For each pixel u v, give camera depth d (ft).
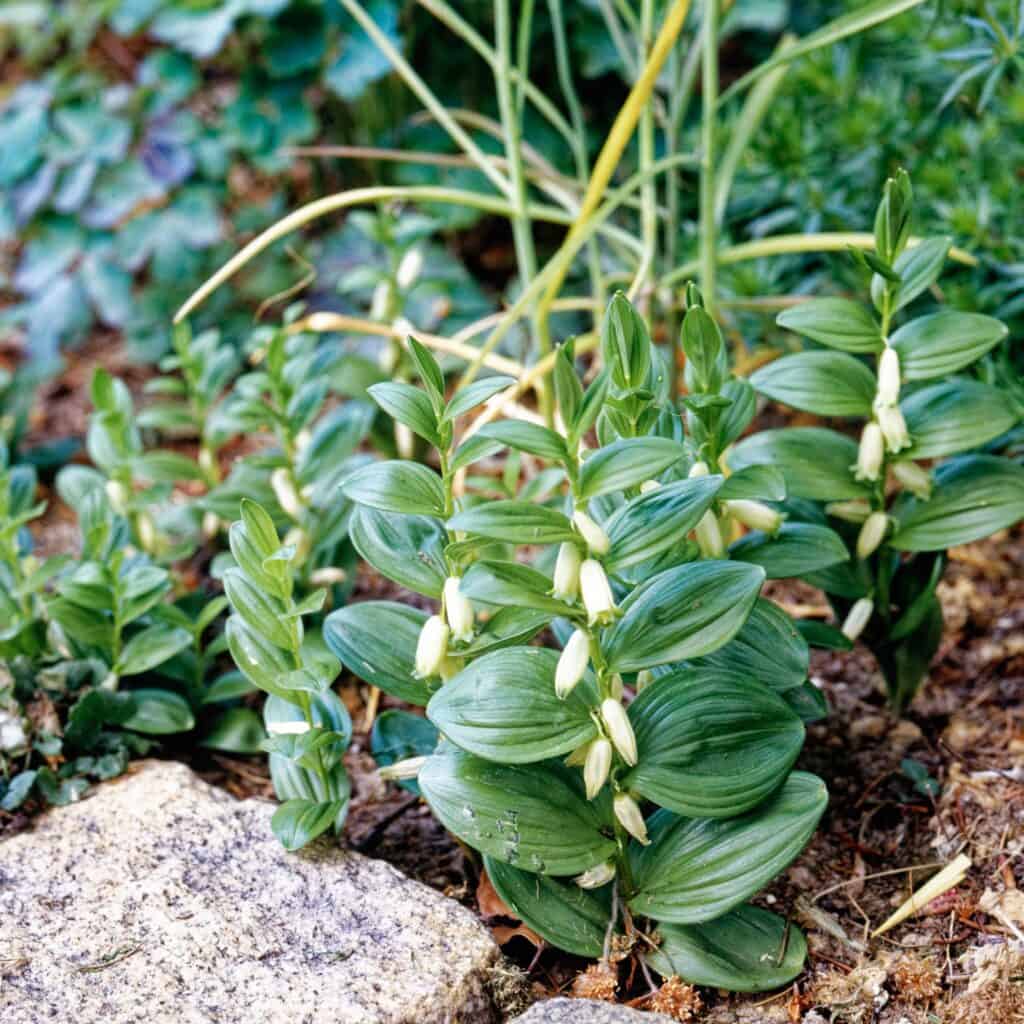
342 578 3.38
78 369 4.69
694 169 4.01
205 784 3.15
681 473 2.91
